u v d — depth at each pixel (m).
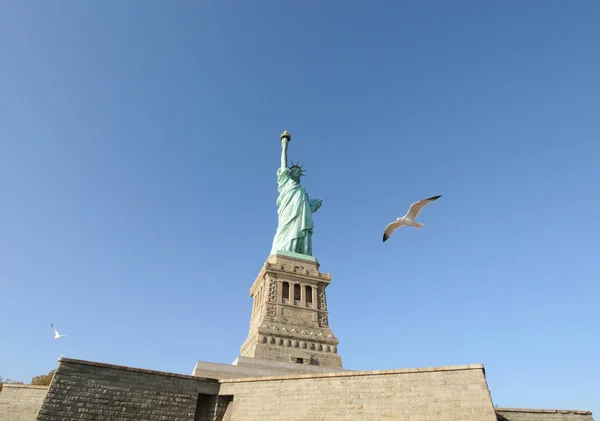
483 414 36.66
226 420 47.78
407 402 40.03
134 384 46.09
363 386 42.69
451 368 39.78
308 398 44.62
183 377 48.75
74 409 42.72
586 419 50.16
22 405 54.97
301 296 89.00
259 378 48.53
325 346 81.62
